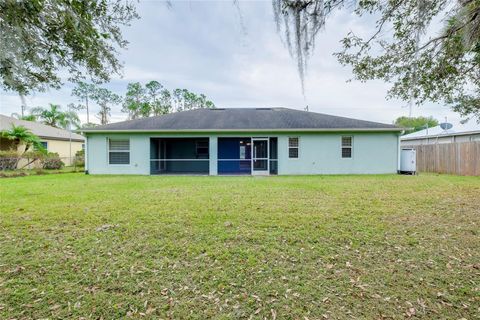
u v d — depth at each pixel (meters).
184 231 3.87
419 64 4.54
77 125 24.28
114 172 12.77
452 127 16.50
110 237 3.64
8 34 2.75
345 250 3.24
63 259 2.99
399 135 12.44
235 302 2.26
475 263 2.90
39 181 9.68
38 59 3.18
